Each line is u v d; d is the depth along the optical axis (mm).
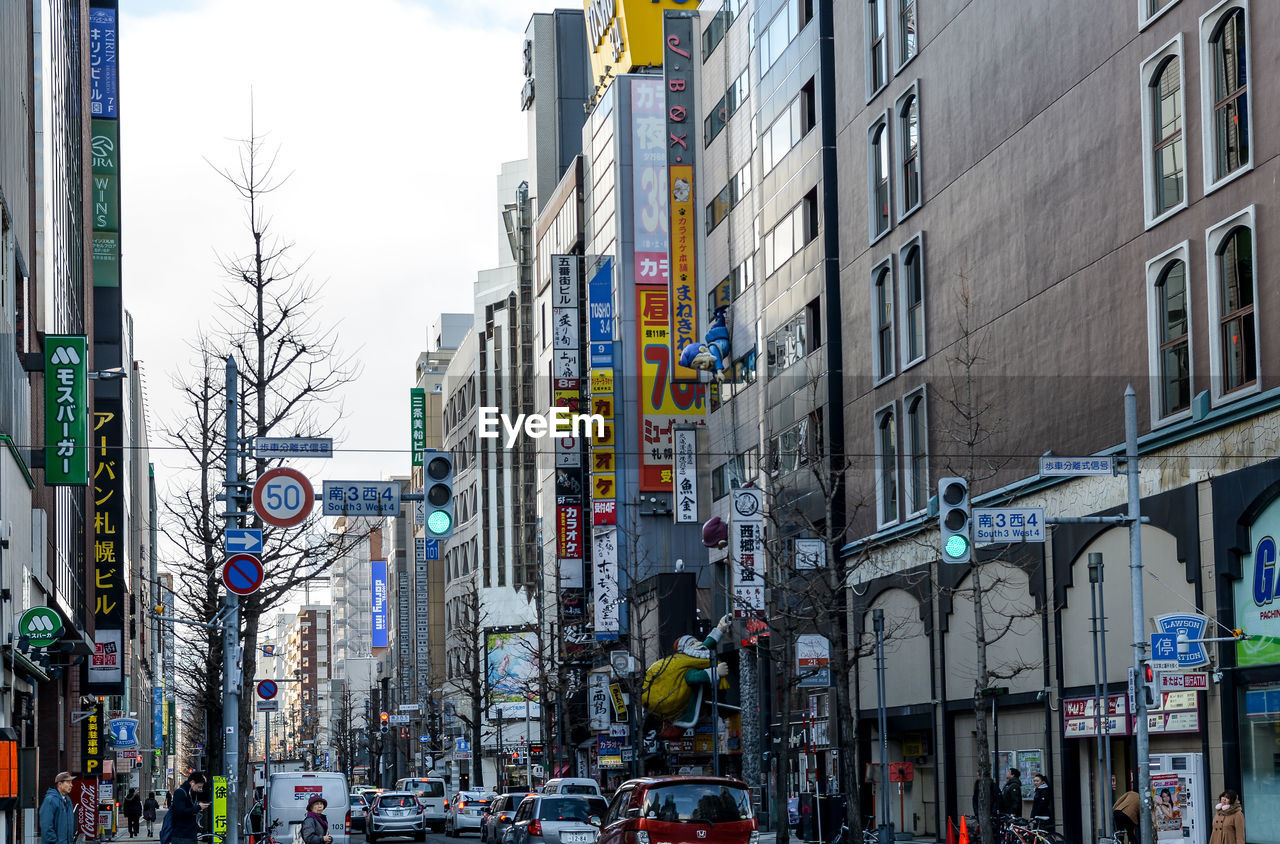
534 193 104938
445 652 125188
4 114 29156
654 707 52219
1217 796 25250
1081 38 30766
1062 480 30922
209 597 36969
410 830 51281
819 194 45719
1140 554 22094
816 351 45812
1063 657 30984
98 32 68562
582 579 72875
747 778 49250
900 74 40031
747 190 53906
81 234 53531
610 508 67062
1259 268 24781
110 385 63062
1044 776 29797
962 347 35781
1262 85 24859
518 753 99125
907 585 38906
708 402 59406
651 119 69688
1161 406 27719
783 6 49375
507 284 111812
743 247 54438
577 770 74688
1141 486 28016
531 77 105750
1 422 27656
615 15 76688
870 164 42062
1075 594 30500
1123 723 28250
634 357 68312
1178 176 27469
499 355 107625
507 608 103312
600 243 73125
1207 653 25531
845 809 33219
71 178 47750
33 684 36312
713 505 57500
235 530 24641
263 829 37344
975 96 35562
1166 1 27844
